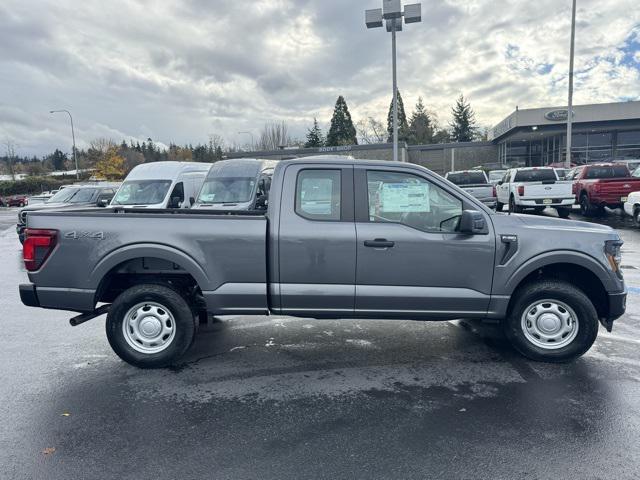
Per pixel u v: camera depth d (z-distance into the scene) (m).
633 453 3.00
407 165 4.39
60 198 17.69
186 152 86.69
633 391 3.88
